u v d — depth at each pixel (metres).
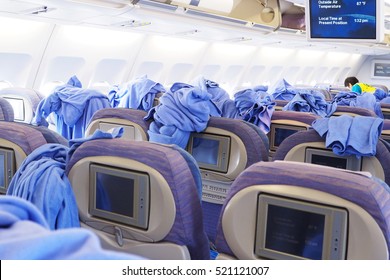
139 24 4.81
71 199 1.45
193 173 1.58
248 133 2.35
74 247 0.53
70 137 3.38
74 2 3.45
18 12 3.87
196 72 7.12
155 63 6.28
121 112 2.53
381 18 4.30
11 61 4.45
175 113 2.42
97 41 5.14
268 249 1.21
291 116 3.00
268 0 5.72
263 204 1.20
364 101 4.91
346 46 9.46
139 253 1.42
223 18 4.84
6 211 0.64
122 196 1.40
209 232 2.71
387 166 2.03
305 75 11.30
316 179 1.14
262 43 7.23
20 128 1.80
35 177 1.41
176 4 4.10
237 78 8.34
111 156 1.41
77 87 3.66
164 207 1.33
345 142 2.02
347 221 1.09
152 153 1.34
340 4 4.46
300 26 6.57
